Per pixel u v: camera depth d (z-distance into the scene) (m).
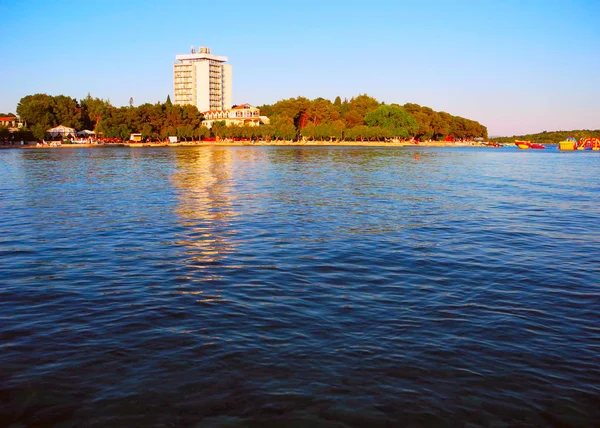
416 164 75.00
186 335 10.38
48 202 30.89
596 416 7.68
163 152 112.06
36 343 10.04
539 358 9.45
